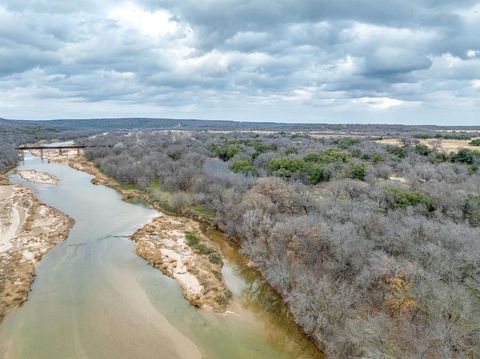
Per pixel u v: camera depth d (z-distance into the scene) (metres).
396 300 29.98
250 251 47.00
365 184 61.06
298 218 44.69
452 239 37.28
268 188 55.66
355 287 33.62
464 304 27.44
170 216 67.06
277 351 31.55
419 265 32.66
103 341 32.50
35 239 54.22
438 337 25.23
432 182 59.28
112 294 40.00
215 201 63.69
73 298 39.09
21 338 32.66
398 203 49.00
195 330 34.22
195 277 43.59
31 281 42.16
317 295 32.88
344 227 39.41
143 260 48.41
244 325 35.09
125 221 64.25
